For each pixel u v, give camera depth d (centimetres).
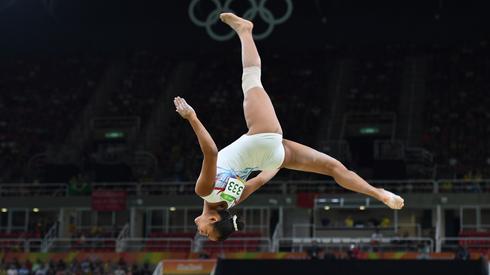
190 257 4172
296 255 4000
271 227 4988
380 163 4762
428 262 3153
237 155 1111
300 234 4909
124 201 4803
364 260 3189
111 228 4978
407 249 4300
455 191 4644
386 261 3166
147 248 4622
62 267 4194
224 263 3259
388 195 1105
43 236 4806
